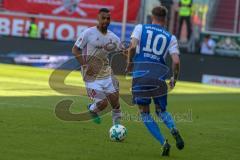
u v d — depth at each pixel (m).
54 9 85.31
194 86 72.19
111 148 27.62
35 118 35.31
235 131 36.22
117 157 25.59
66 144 27.88
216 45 83.38
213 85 77.38
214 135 33.94
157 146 28.83
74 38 85.25
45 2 85.19
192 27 83.50
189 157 26.66
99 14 31.30
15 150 25.62
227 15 87.56
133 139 30.47
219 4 88.19
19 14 85.12
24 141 27.89
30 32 85.25
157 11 27.08
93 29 31.50
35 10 85.38
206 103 52.62
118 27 84.19
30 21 85.19
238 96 62.75
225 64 78.50
